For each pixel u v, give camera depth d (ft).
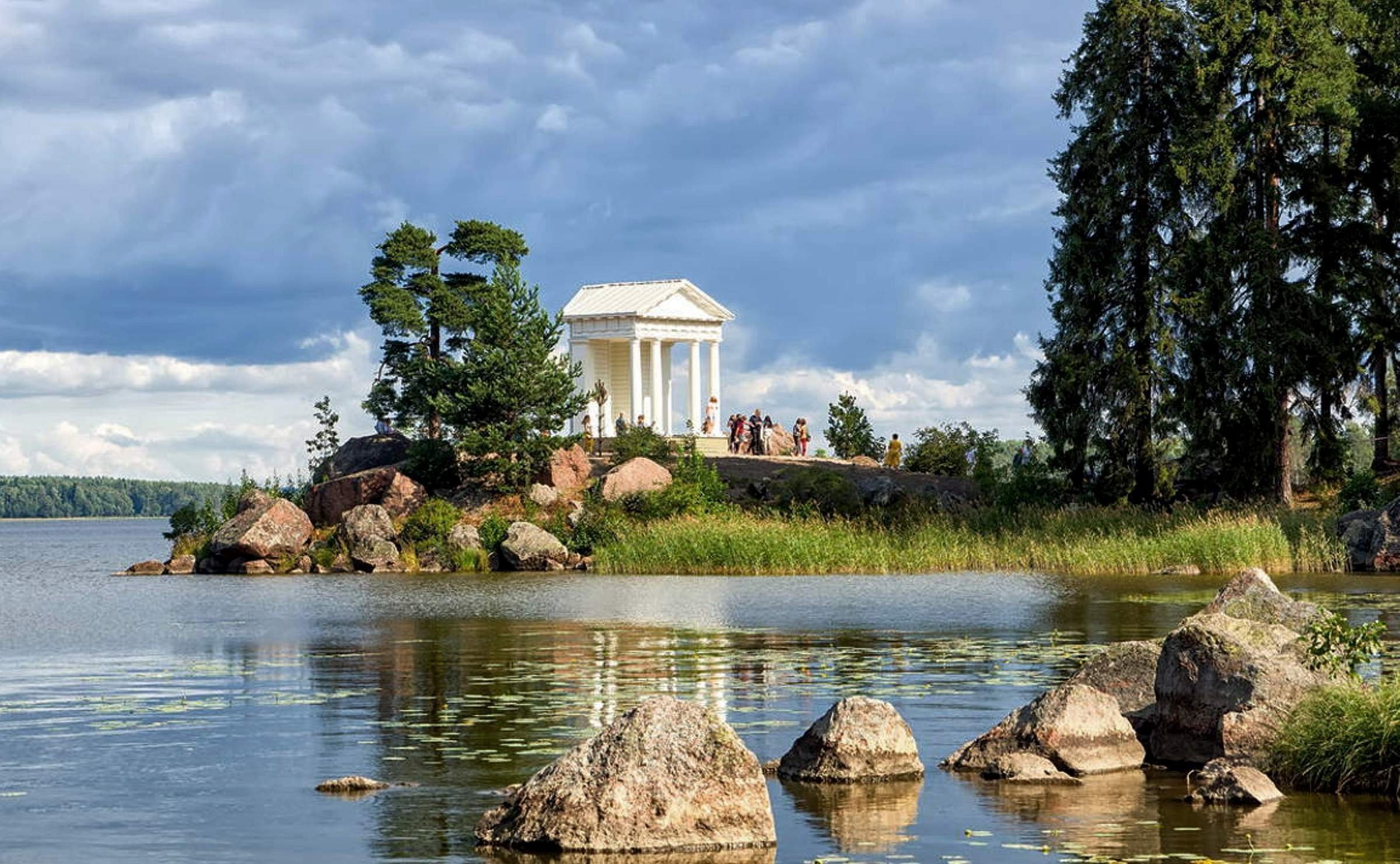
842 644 102.78
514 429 245.45
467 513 241.96
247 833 48.21
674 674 86.89
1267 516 189.98
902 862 44.32
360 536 231.71
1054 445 224.94
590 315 327.88
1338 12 214.69
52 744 64.69
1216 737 57.47
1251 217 217.36
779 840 47.06
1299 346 208.95
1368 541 169.78
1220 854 44.93
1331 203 211.82
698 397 334.65
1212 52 215.51
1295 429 225.35
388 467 255.50
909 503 232.12
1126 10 215.92
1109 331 221.66
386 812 51.31
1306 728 55.26
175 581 215.92
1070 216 223.71
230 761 60.54
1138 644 64.75
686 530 203.62
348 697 78.95
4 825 49.49
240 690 82.64
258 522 233.55
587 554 222.07
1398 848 45.42
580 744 48.32
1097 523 203.62
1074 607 129.08
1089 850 45.42
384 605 151.84
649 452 259.60
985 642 101.86
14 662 98.78
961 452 278.87
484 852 45.93
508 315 250.78
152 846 46.68
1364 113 215.92
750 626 118.21
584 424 284.20
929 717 69.10
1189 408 211.82
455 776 57.31
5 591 192.75
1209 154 210.18
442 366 259.60
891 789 54.44
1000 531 211.41
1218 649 58.29
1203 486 226.79
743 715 70.08
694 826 46.29
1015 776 55.72
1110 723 58.23
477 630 119.24
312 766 59.31
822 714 70.33
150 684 86.07
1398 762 53.11
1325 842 46.21
